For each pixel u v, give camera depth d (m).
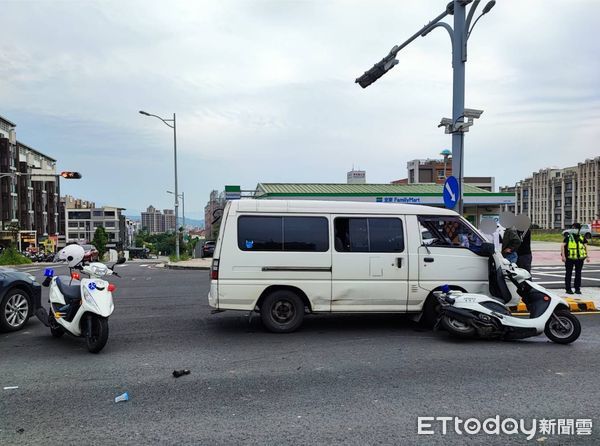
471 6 10.16
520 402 4.53
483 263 7.76
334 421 4.10
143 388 4.95
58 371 5.55
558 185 169.62
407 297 7.60
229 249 7.36
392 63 12.33
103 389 4.92
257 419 4.14
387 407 4.41
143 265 30.00
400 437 3.80
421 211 7.79
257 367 5.68
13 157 62.75
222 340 7.05
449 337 7.23
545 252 28.75
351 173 43.28
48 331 7.77
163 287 13.94
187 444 3.68
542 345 6.72
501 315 6.80
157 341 7.00
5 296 7.63
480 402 4.53
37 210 71.38
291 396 4.70
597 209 153.00
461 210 10.16
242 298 7.36
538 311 6.85
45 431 3.93
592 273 16.95
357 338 7.16
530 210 184.75
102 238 95.19
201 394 4.77
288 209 7.52
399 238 7.64
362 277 7.51
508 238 9.54
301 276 7.43
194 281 15.84
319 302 7.47
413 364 5.78
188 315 9.13
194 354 6.27
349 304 7.52
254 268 7.37
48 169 81.38
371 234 7.60
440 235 7.79
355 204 7.67
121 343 6.89
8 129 62.31
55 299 6.95
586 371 5.48
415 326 8.04
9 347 6.71
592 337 7.19
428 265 7.63
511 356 6.13
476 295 7.04
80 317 6.44
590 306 9.45
